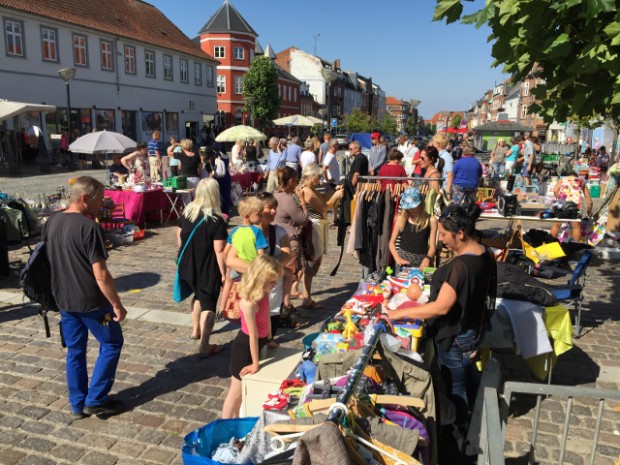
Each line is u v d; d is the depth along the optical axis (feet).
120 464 11.91
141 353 17.57
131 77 112.47
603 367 16.88
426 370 10.20
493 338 14.39
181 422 13.64
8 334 18.93
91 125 101.14
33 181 63.05
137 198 35.47
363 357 9.12
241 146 52.95
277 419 8.96
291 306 20.62
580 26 12.01
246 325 11.95
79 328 13.43
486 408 8.41
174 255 30.37
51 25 89.25
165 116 127.24
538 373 15.21
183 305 22.13
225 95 172.76
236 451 9.30
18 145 81.97
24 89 84.69
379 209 20.86
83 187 12.95
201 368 16.58
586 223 30.96
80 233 12.61
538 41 11.69
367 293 14.58
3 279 25.44
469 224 10.94
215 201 16.63
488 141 112.27
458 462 11.02
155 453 12.34
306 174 21.13
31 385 15.37
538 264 23.20
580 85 12.32
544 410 14.26
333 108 278.87
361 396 8.95
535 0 10.78
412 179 20.51
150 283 25.09
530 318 14.25
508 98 245.65
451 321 11.16
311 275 21.48
